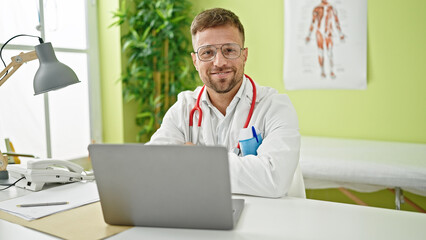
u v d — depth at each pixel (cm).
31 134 287
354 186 227
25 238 88
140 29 327
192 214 91
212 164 85
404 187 201
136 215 94
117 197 93
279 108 141
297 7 297
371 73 282
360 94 287
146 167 89
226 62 138
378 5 274
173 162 87
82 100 322
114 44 320
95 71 328
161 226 94
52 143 303
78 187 134
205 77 142
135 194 92
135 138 340
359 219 98
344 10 282
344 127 295
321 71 295
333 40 288
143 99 328
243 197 119
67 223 97
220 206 89
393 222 95
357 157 221
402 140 276
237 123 146
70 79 137
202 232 90
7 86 271
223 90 141
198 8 342
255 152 136
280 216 100
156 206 92
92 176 149
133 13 325
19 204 113
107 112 334
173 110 161
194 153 85
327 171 216
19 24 272
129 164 89
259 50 319
